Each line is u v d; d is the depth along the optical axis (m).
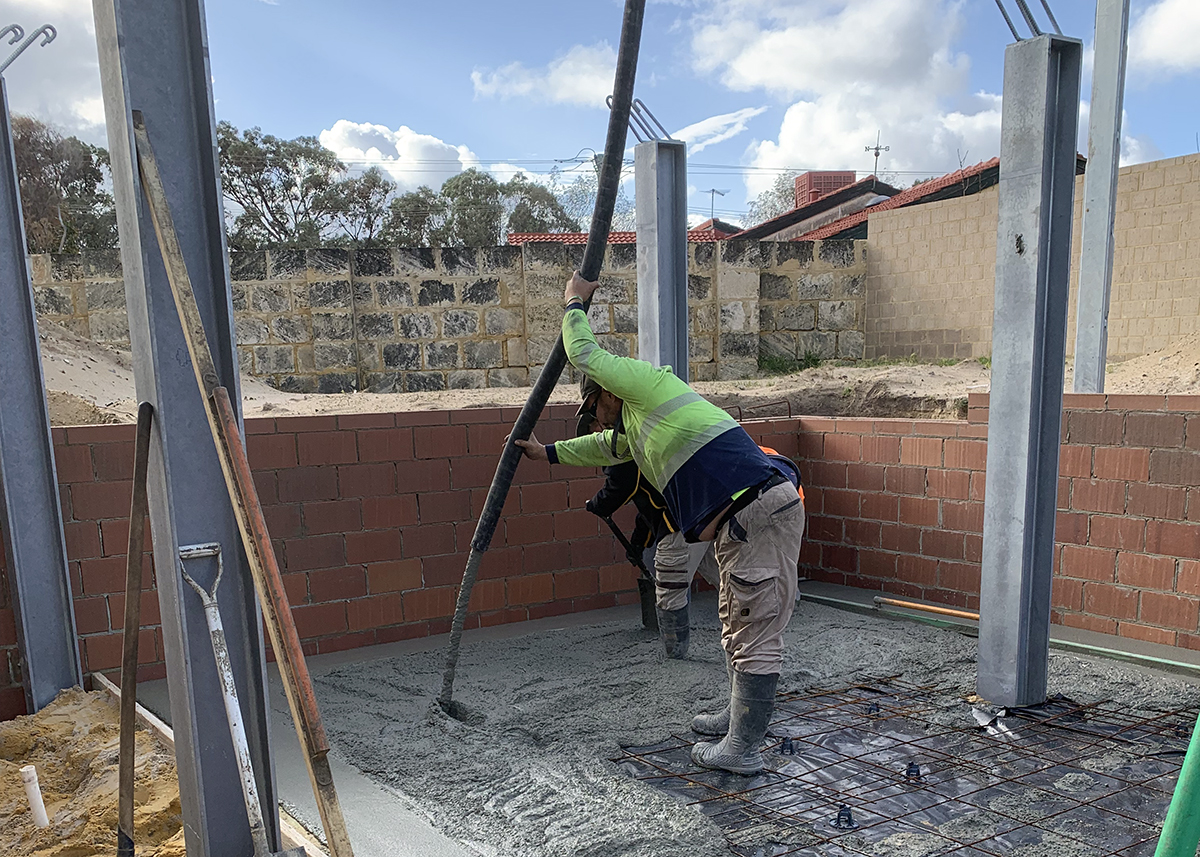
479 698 3.81
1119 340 11.59
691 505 3.02
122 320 11.52
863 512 5.46
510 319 12.89
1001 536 3.49
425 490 4.72
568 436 5.10
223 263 2.13
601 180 3.32
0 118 3.65
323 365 12.33
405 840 2.57
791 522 2.99
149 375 2.08
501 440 4.91
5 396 3.71
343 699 3.85
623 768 3.12
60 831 2.74
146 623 4.12
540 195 29.14
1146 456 4.23
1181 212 10.94
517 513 4.98
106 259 11.43
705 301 13.37
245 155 25.84
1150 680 3.79
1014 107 3.27
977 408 4.82
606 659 4.31
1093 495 4.43
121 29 1.91
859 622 4.83
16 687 3.82
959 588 4.96
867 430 5.40
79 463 3.96
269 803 2.31
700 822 2.62
